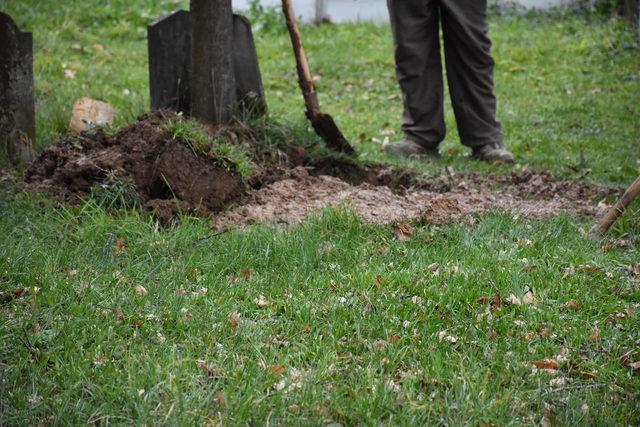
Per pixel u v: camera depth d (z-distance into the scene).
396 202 8.88
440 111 12.56
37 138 10.88
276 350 5.75
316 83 17.70
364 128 14.41
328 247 7.63
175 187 8.49
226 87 10.02
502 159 12.11
